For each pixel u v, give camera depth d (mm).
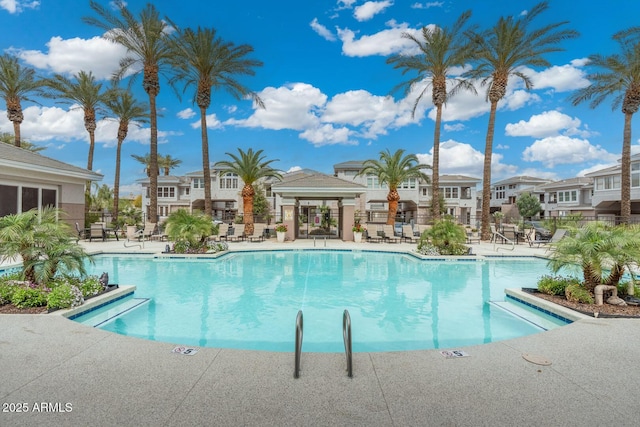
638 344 4344
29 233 6328
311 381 3350
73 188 19531
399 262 13781
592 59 19953
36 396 3025
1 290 5930
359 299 8180
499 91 20953
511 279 10609
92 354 3932
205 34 21031
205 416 2748
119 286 7699
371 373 3529
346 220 20750
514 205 48625
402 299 8195
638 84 19469
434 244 14867
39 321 5074
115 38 20812
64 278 6820
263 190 39281
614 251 6184
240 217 30172
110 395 3051
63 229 7039
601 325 5102
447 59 22062
